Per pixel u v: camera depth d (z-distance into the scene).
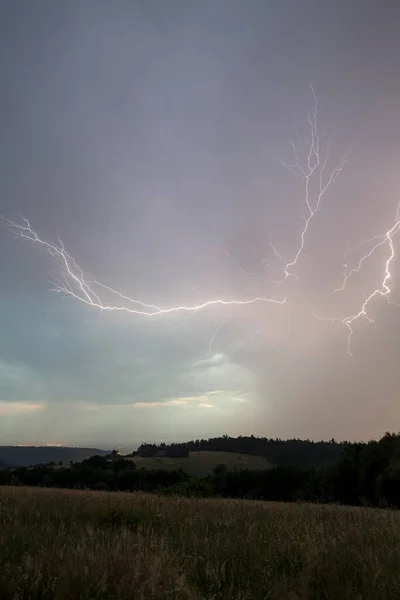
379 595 4.22
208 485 22.14
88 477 40.50
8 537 6.00
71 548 5.12
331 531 7.29
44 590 3.92
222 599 4.47
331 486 36.22
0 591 3.89
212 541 6.33
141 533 6.81
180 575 4.66
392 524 7.83
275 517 9.27
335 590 4.30
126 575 4.12
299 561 5.33
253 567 5.16
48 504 10.23
